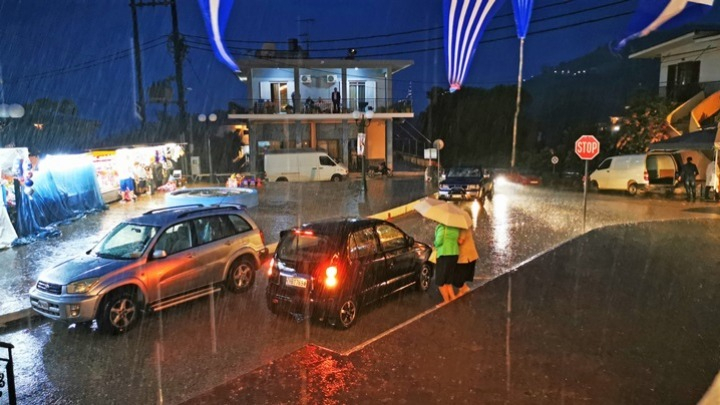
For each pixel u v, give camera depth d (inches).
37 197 567.2
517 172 1450.5
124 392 216.8
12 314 307.4
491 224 623.2
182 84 1179.9
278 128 1418.6
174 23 1159.0
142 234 319.3
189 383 223.3
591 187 1005.8
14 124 955.3
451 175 893.8
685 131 1011.9
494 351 205.9
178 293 317.1
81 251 476.1
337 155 1453.0
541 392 171.3
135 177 871.1
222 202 699.4
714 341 215.3
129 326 289.7
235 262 356.8
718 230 491.2
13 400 184.2
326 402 166.6
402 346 212.4
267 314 315.3
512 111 1959.9
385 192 937.5
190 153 1187.3
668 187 874.8
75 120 1286.9
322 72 1432.1
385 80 1457.9
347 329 286.4
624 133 1091.9
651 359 197.3
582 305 265.4
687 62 1089.4
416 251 345.7
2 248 481.1
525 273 332.2
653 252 392.8
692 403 162.9
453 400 166.6
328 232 295.7
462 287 308.7
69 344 273.3
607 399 166.1
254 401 167.9
